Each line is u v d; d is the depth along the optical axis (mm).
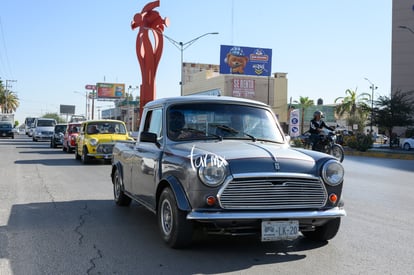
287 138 6531
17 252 5492
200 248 5609
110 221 7242
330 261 5156
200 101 6422
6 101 98188
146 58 37750
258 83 66625
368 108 46000
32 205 8680
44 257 5285
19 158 20750
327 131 16234
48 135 41438
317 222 5223
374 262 5148
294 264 5020
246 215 4828
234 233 5004
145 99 37938
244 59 61000
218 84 65750
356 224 7164
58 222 7168
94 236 6258
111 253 5426
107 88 104375
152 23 38312
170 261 5094
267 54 61719
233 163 4953
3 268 4895
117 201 8602
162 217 5691
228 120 6332
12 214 7793
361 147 29844
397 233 6578
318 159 5305
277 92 67750
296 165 5105
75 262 5094
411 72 62188
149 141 6125
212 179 4852
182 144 5879
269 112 6727
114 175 8953
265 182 4945
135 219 7402
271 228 4930
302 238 6172
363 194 10492
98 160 19562
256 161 5016
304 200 5078
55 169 15758
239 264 4996
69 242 5941
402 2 62906
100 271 4777
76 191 10539
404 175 15125
